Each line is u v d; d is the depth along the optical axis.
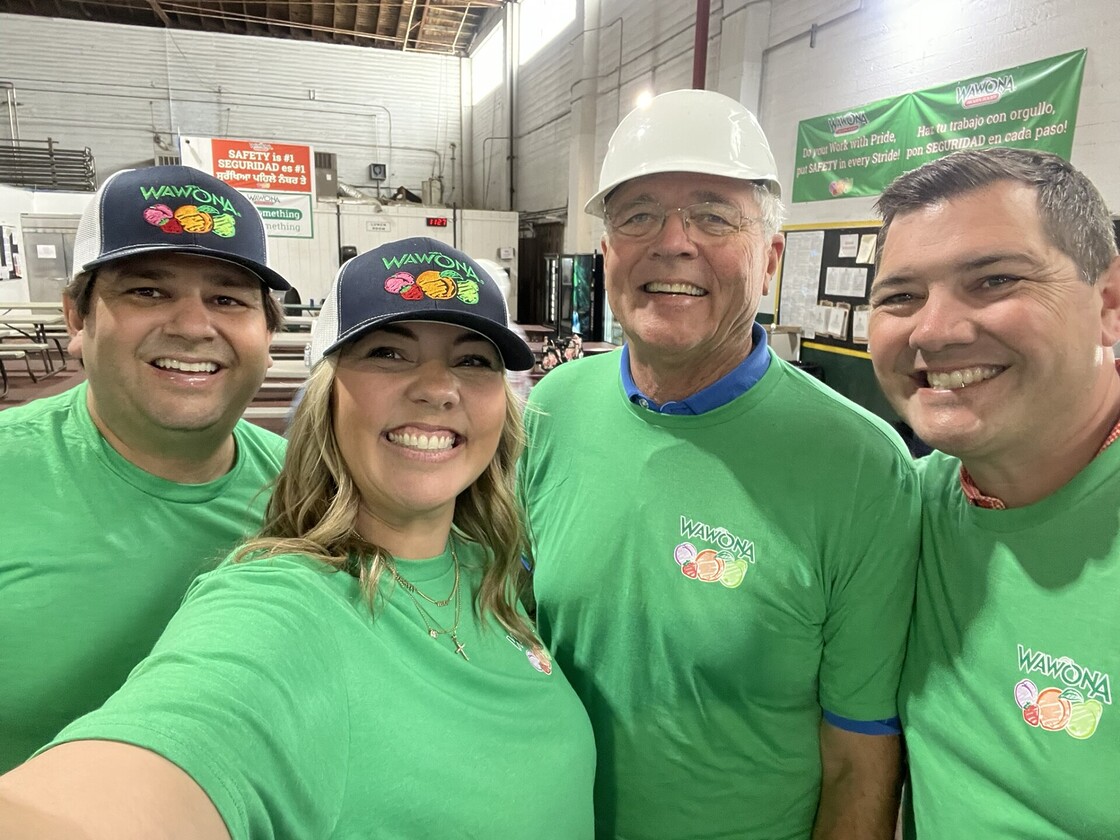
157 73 12.32
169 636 0.72
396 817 0.75
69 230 10.18
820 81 5.06
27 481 1.05
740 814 1.12
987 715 0.88
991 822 0.86
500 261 11.10
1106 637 0.80
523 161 11.67
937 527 1.02
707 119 1.13
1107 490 0.83
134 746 0.57
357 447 0.87
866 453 1.09
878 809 1.07
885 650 1.05
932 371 0.88
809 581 1.07
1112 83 3.22
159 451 1.11
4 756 1.01
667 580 1.11
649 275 1.16
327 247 10.45
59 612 1.02
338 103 13.19
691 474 1.14
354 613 0.81
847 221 4.83
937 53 4.11
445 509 0.98
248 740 0.62
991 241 0.81
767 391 1.17
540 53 10.64
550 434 1.35
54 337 8.01
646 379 1.26
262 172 8.43
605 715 1.15
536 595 1.27
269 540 0.86
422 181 13.77
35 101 11.92
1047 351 0.81
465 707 0.85
